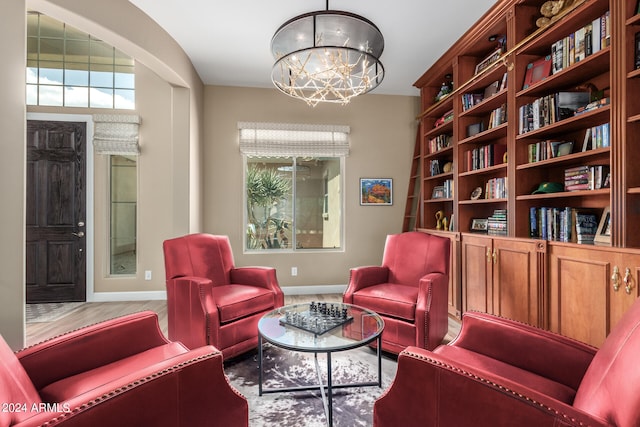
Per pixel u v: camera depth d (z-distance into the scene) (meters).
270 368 2.19
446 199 3.58
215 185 4.06
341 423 1.61
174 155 3.42
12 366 0.94
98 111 3.81
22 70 1.78
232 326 2.27
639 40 1.70
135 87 3.88
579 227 2.05
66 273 3.77
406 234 2.93
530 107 2.44
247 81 3.98
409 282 2.74
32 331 2.91
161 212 3.90
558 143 2.31
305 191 4.38
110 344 1.39
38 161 3.72
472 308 2.94
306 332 1.74
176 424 0.95
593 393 0.89
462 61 3.26
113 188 3.90
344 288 4.31
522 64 2.56
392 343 2.34
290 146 4.15
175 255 2.48
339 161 4.43
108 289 3.84
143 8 2.58
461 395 0.92
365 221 4.37
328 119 4.29
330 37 2.21
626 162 1.73
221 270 2.79
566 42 2.16
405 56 3.38
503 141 3.11
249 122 4.07
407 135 4.45
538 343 1.30
